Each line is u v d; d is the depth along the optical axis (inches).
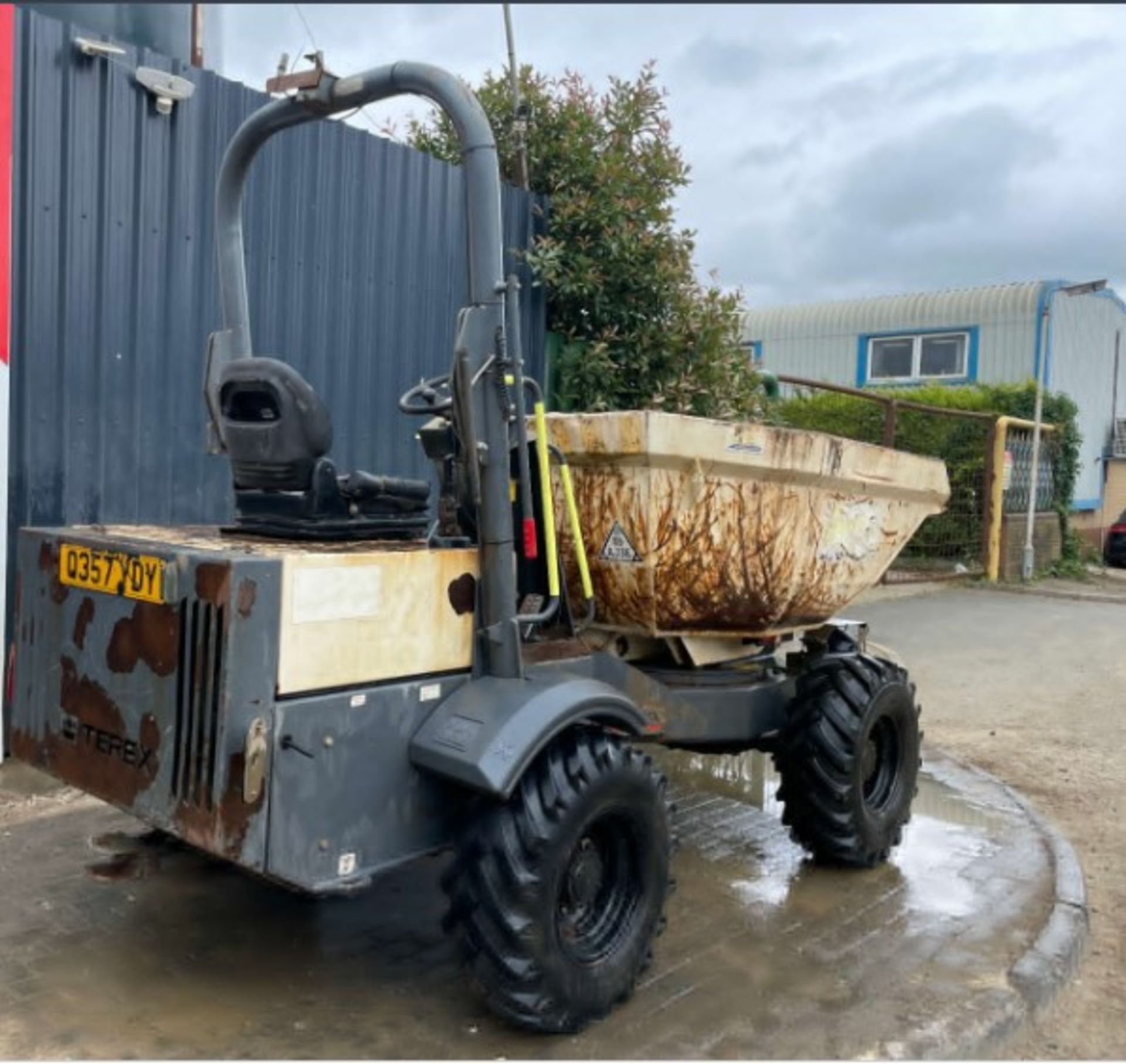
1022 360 682.8
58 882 162.4
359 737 115.8
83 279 212.8
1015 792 220.2
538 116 317.1
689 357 324.8
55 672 132.1
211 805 110.7
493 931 117.1
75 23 205.8
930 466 191.0
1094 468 743.7
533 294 309.0
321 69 131.2
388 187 269.7
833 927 154.5
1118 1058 131.6
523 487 131.1
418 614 121.0
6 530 202.2
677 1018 128.5
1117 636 402.6
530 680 126.2
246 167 147.8
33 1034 122.0
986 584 536.4
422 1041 122.2
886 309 749.3
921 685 317.7
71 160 209.0
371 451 271.3
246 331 149.7
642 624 159.9
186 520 233.5
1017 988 138.3
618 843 130.3
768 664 181.6
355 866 116.1
